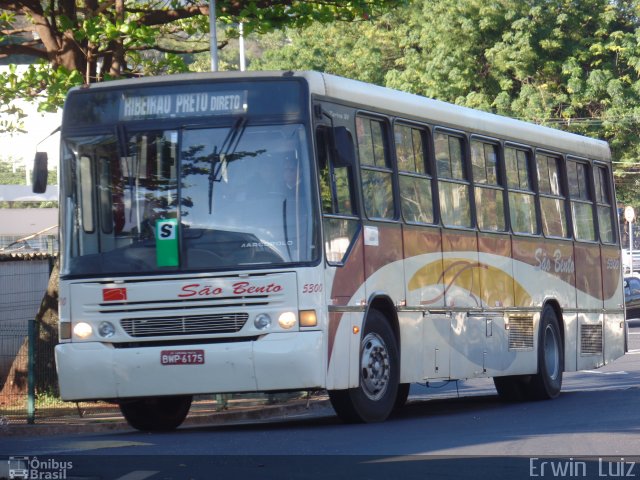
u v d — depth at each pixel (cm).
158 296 1566
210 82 1606
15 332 2758
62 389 1593
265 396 2397
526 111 7019
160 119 1608
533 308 2245
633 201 7500
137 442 1525
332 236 1603
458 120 2019
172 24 2914
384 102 1792
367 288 1681
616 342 2661
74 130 1636
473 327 2009
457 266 1966
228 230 1566
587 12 7106
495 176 2148
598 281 2573
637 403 2019
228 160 1582
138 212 1592
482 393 2723
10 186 6531
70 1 2506
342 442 1431
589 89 7056
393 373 1745
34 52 2547
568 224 2441
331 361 1574
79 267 1599
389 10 2675
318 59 7900
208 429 1802
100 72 2583
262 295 1548
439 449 1335
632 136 7112
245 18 2495
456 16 7119
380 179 1758
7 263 2856
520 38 7025
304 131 1577
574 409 1961
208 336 1553
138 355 1561
